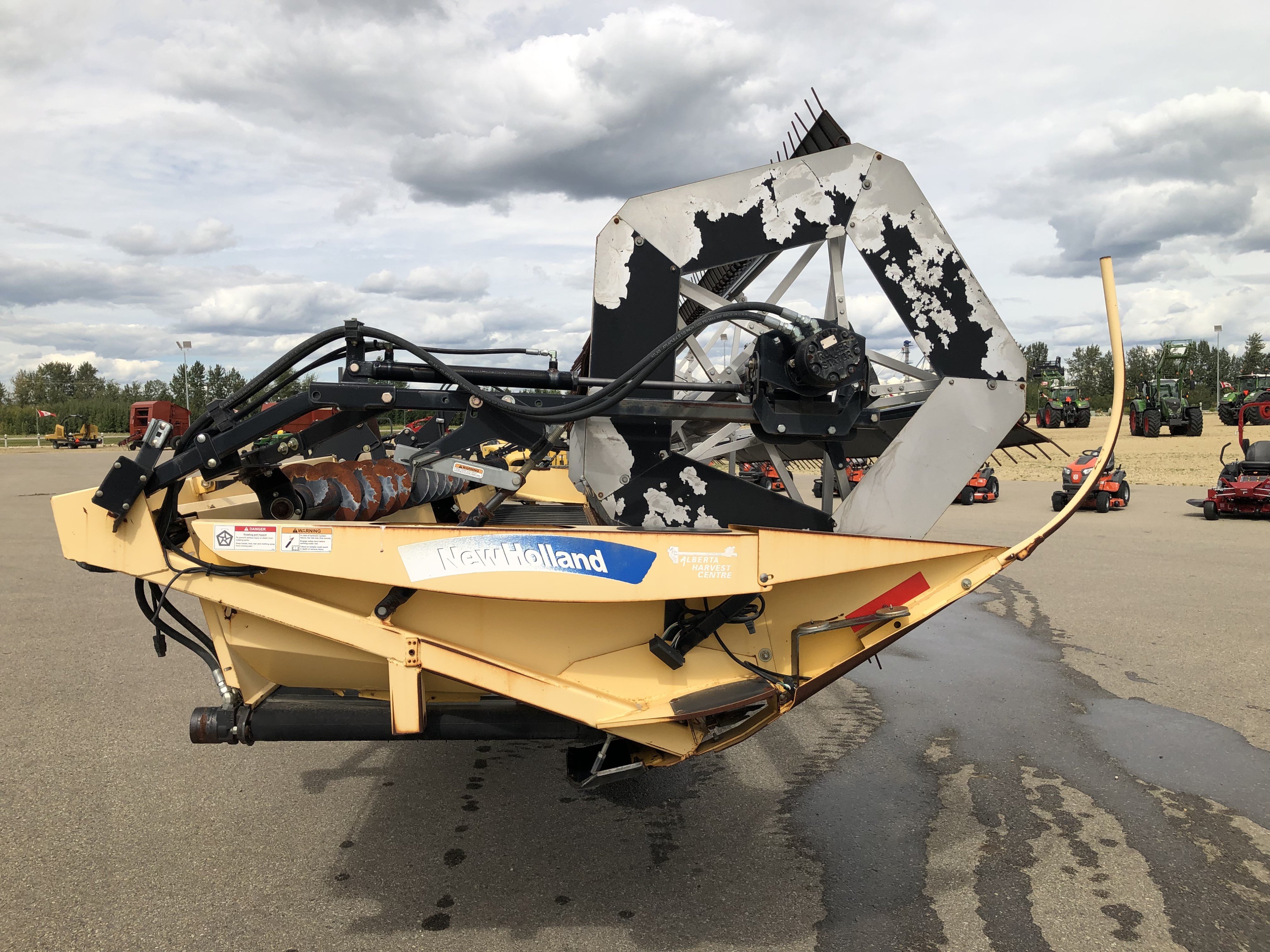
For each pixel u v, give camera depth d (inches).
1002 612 292.7
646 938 106.8
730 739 115.1
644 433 117.7
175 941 105.6
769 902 115.7
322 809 144.6
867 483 122.1
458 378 113.9
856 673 225.9
